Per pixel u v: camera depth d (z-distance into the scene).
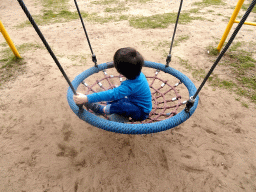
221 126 2.60
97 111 1.76
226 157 2.23
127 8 7.07
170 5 7.32
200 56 4.12
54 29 5.50
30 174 2.09
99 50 4.45
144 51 4.33
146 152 2.31
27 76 3.57
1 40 4.89
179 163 2.19
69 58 4.13
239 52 4.20
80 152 2.31
